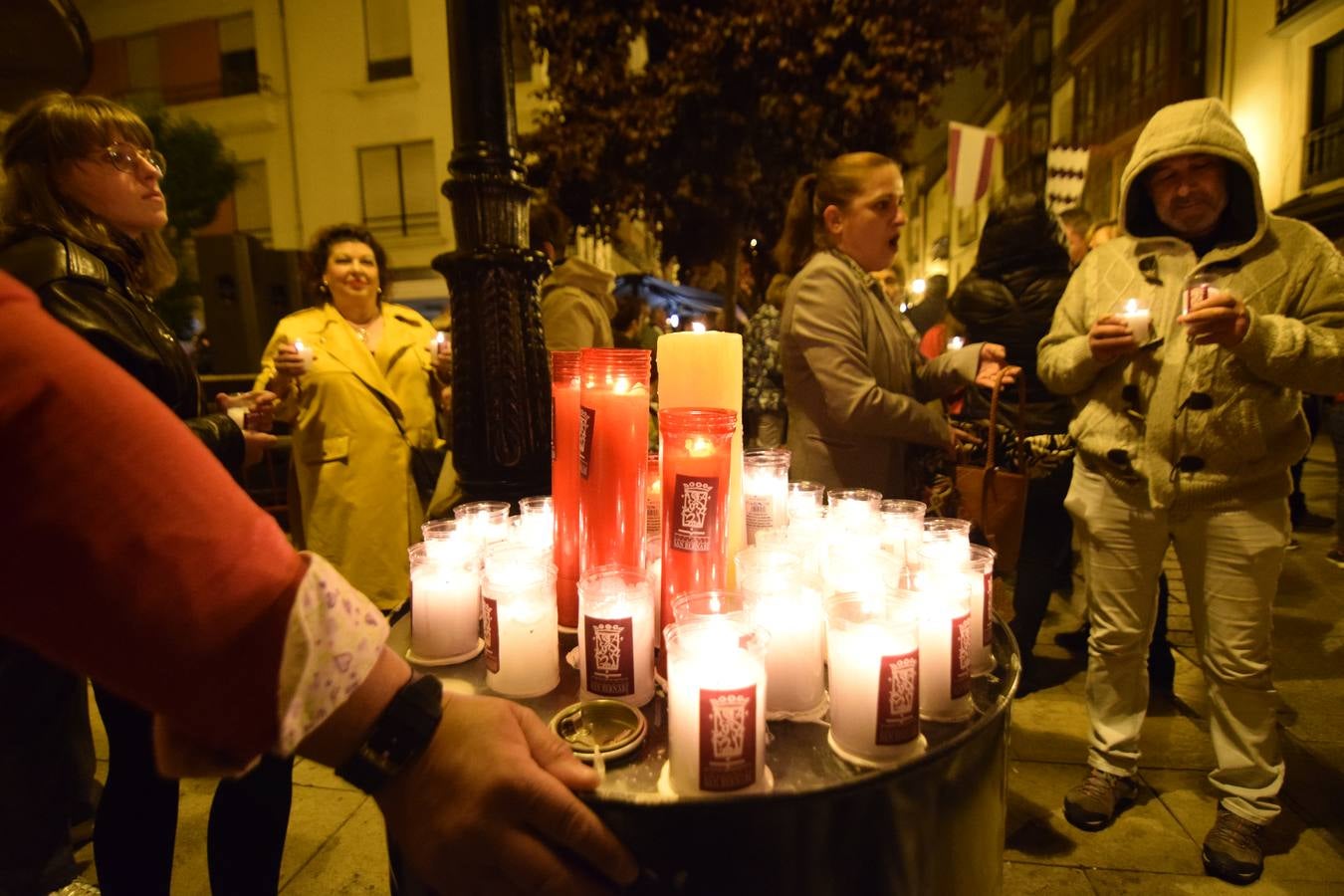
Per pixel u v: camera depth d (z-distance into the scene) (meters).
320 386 3.04
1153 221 2.32
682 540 1.02
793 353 2.37
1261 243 2.02
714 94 6.52
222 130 15.70
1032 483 2.94
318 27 15.34
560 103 7.36
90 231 1.69
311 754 0.69
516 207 1.82
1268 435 1.99
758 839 0.79
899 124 6.95
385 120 15.47
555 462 1.26
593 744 0.92
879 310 2.39
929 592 1.04
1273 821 2.28
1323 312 1.93
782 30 6.27
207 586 0.54
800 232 2.96
